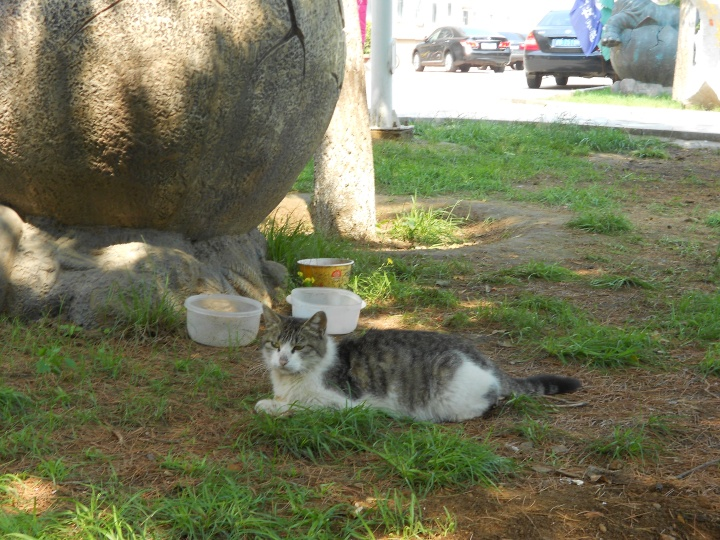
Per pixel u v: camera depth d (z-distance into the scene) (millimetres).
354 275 7609
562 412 4918
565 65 29109
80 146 5602
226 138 5938
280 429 4324
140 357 5570
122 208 6039
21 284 6020
